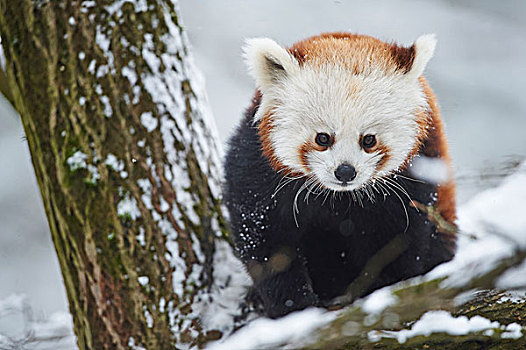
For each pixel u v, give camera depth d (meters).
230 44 16.62
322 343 5.32
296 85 7.31
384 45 7.73
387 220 7.81
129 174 6.16
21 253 15.45
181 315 6.28
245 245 7.41
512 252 4.99
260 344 5.50
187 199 6.60
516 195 6.39
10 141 16.39
